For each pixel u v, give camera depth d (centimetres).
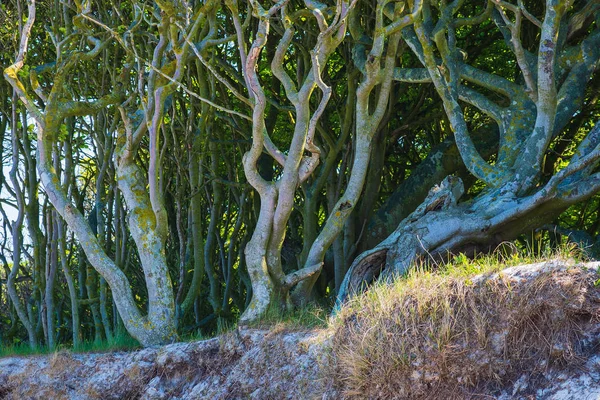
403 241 968
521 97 1074
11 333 1520
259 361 832
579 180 948
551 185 914
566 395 591
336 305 916
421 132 1675
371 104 1391
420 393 654
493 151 1361
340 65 1533
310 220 1342
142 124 1027
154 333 982
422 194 1330
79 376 952
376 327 695
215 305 1459
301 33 1382
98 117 1338
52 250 1274
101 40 1250
